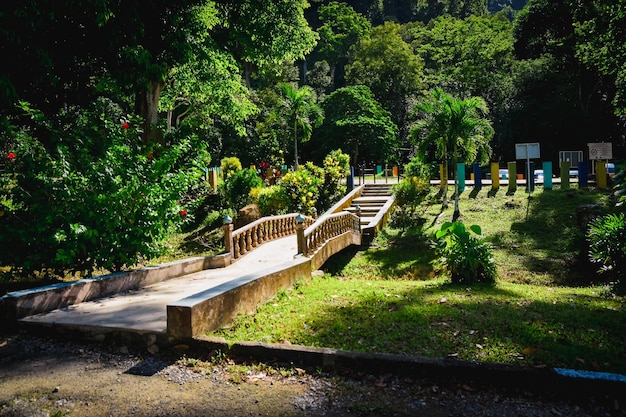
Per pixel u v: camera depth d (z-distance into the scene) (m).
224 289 5.36
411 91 52.75
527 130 39.34
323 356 4.22
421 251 14.70
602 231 9.36
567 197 17.19
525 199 17.83
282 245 13.78
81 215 7.04
